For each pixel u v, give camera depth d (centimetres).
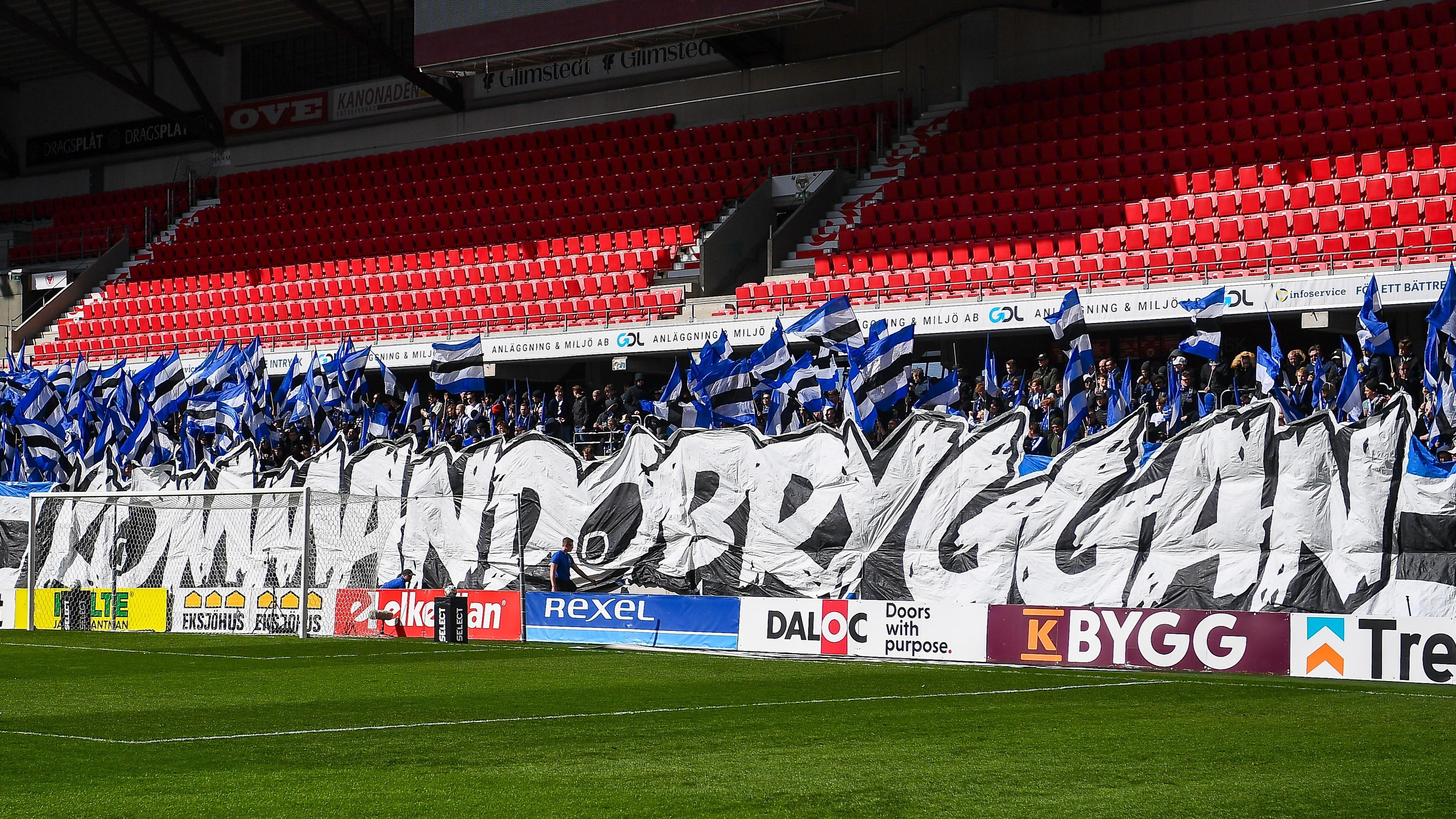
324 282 4109
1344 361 2156
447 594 2269
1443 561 1842
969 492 2198
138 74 4816
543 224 3997
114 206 5091
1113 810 882
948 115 3759
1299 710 1366
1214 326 2559
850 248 3388
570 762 1063
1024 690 1545
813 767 1040
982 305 2711
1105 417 2284
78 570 2911
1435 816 862
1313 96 3142
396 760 1071
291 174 4819
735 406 2544
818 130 3928
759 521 2366
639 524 2470
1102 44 3675
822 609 2048
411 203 4400
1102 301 2602
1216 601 1995
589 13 3509
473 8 3684
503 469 2603
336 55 4991
